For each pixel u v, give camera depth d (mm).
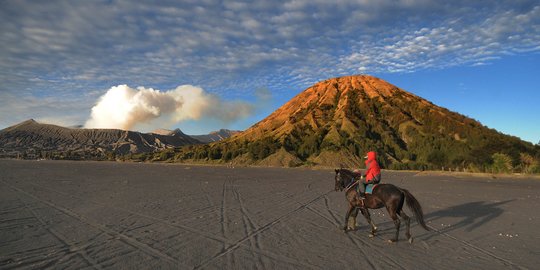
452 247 11133
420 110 144250
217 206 18797
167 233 12156
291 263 9125
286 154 116875
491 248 11078
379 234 12820
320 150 119375
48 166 77750
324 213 17266
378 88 177375
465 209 19172
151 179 39438
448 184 38906
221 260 9242
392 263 9352
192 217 15289
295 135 137875
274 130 157875
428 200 23109
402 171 81312
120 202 19500
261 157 120188
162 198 21672
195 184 33188
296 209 18422
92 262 8859
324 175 56438
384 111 149750
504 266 9281
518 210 19062
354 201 12570
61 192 23969
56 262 8828
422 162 100750
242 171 67625
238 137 170000
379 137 130375
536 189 32938
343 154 112312
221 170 71062
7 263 8688
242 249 10344
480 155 84438
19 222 13562
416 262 9492
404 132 132250
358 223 14805
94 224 13422
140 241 10992
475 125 129875
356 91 173250
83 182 33031
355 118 142500
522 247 11250
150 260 9102
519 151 80125
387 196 11438
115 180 36688
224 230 12820
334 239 11883
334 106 167125
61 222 13719
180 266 8688
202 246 10555
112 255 9461
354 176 13281
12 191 24047
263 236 12023
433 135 123500
